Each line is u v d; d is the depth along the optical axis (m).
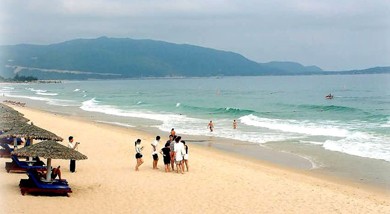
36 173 17.12
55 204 14.95
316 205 16.34
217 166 23.27
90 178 19.55
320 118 50.97
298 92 129.00
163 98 107.81
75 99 102.38
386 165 24.69
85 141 31.09
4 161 21.97
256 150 30.14
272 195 17.53
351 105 74.06
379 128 39.22
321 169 24.03
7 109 28.77
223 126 43.81
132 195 16.89
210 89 166.75
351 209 15.98
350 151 28.80
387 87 142.12
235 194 17.50
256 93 129.00
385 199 18.06
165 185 18.64
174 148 21.28
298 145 31.70
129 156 25.66
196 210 15.23
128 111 65.12
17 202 14.74
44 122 43.41
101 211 14.62
